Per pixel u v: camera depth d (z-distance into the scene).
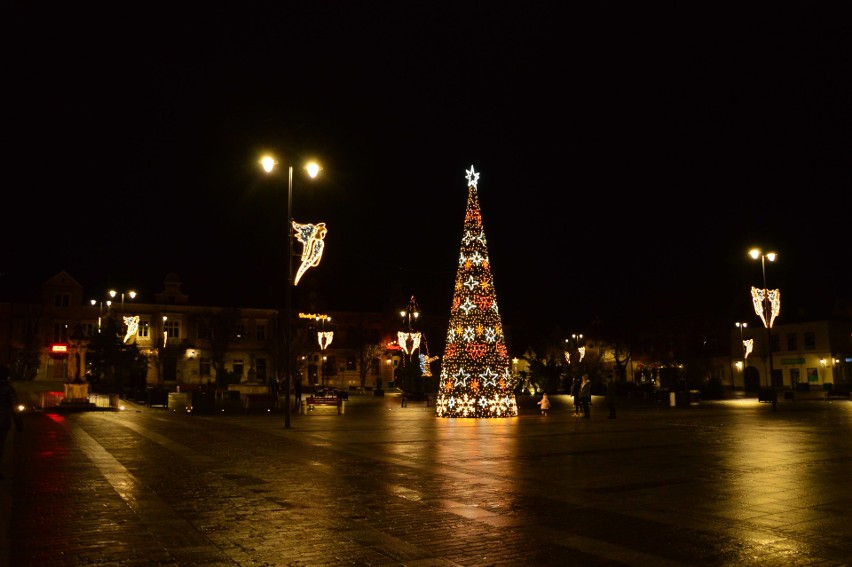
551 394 58.31
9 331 64.19
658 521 8.33
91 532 7.62
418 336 51.03
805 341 69.00
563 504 9.38
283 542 7.25
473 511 8.89
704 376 61.47
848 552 6.92
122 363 55.22
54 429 20.38
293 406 36.94
